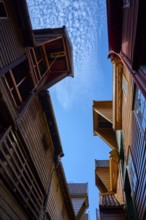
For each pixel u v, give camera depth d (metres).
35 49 10.43
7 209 5.35
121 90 9.55
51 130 10.11
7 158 5.65
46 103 9.21
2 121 6.23
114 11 7.49
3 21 6.32
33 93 8.38
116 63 8.98
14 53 6.88
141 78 5.40
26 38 7.63
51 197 10.09
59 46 10.97
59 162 10.92
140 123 6.44
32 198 7.62
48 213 9.46
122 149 11.91
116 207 11.06
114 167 13.95
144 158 6.07
